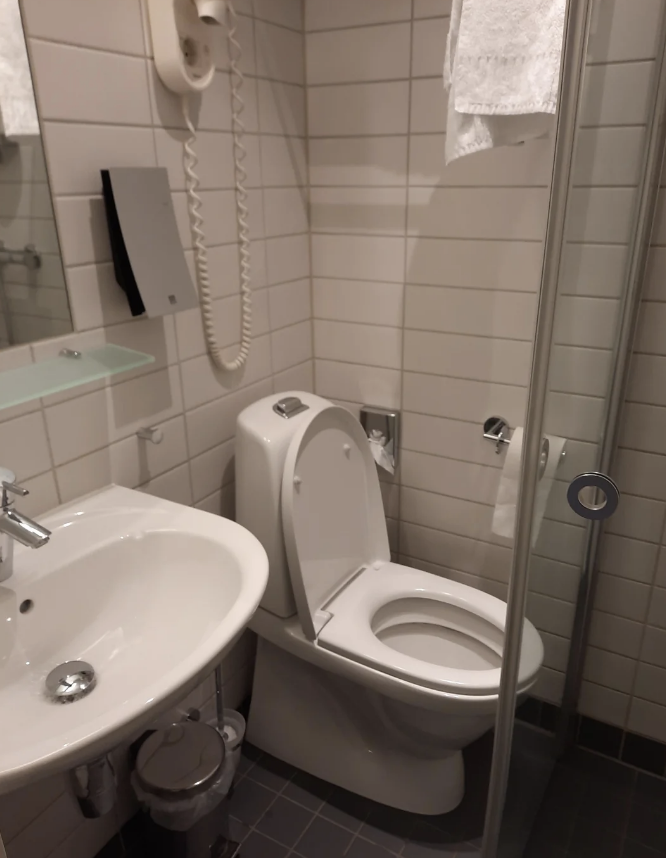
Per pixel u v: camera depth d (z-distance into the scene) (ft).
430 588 4.92
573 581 4.30
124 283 3.72
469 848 4.55
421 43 4.45
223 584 3.31
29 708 2.92
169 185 3.90
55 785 3.99
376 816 4.77
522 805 4.13
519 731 3.62
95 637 3.35
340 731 4.93
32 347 3.43
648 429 4.27
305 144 5.15
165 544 3.53
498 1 3.33
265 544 4.44
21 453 3.46
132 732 2.43
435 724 4.29
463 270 4.80
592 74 2.55
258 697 5.27
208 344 4.54
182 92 3.89
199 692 5.07
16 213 3.27
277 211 4.97
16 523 2.84
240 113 4.44
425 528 5.69
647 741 5.06
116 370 3.44
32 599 3.08
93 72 3.44
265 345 5.11
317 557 4.61
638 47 2.95
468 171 4.55
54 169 3.34
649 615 4.71
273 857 4.50
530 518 2.85
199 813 4.15
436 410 5.28
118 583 3.46
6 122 3.19
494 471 5.18
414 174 4.77
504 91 3.45
